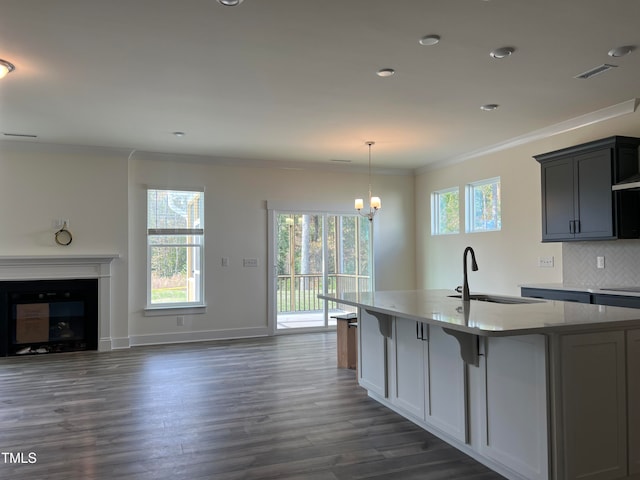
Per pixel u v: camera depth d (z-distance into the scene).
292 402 3.87
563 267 5.23
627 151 4.38
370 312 3.79
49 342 5.85
